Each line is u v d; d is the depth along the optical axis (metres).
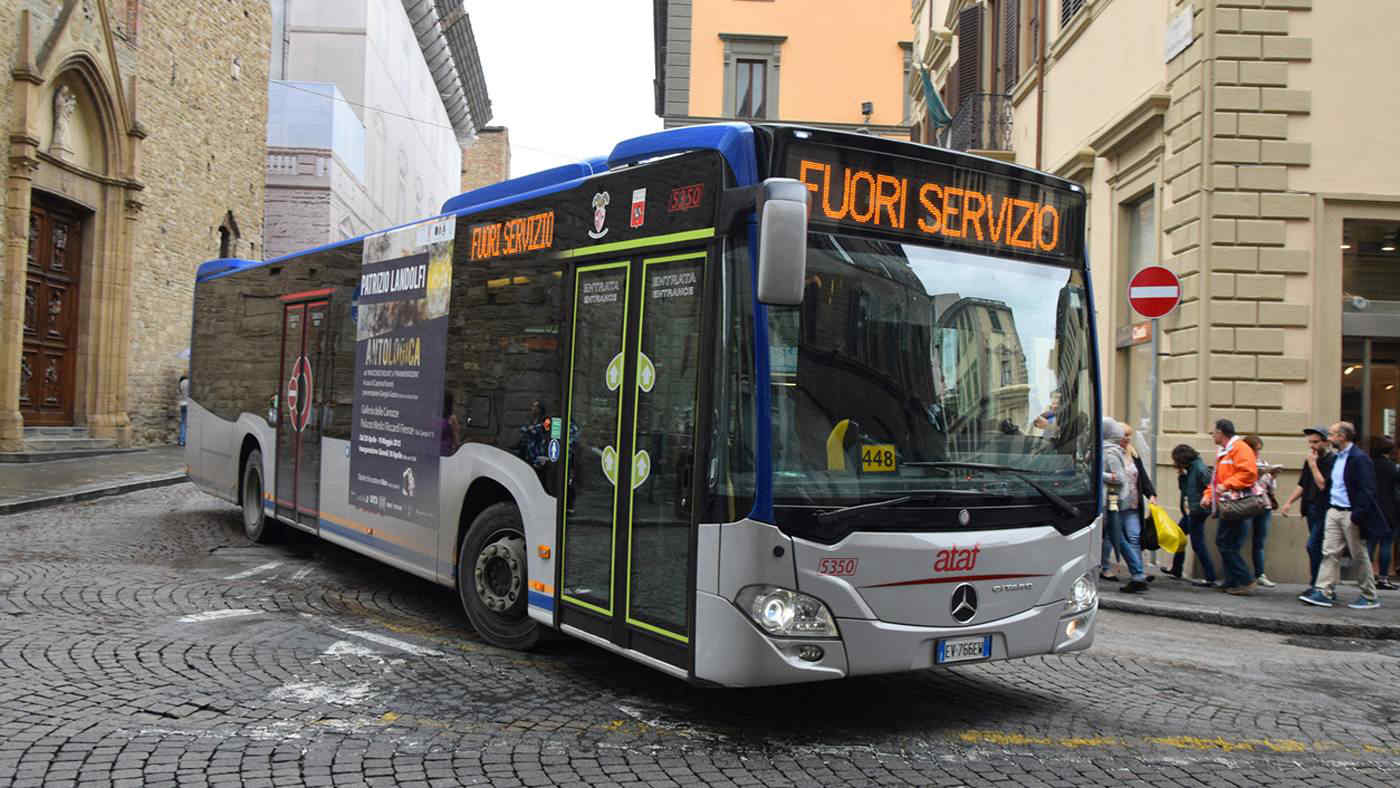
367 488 8.41
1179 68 12.02
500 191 7.29
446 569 7.25
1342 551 9.80
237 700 5.44
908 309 5.25
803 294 4.62
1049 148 16.48
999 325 5.54
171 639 6.65
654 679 6.19
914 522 5.05
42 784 4.23
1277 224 11.46
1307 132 11.53
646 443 5.41
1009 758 5.04
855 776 4.68
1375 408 11.64
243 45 29.69
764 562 4.75
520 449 6.47
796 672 4.77
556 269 6.29
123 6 23.06
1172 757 5.19
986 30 20.00
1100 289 14.36
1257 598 10.20
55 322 22.02
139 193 23.50
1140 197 13.47
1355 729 5.91
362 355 8.66
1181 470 11.20
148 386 24.77
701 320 5.09
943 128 20.89
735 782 4.54
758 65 30.55
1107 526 10.86
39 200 21.28
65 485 15.38
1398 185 11.49
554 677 6.13
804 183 5.01
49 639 6.52
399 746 4.83
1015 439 5.49
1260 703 6.43
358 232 41.59
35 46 19.97
